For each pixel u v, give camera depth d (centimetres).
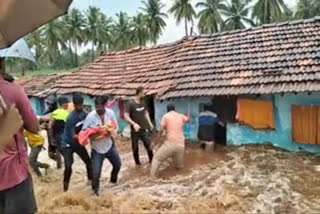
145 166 966
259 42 1239
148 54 1620
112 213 655
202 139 1030
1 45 200
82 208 679
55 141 982
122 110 1345
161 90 1198
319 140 959
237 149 1026
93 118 745
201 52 1344
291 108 1000
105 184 844
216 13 5647
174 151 873
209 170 876
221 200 683
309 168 851
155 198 714
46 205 689
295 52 1092
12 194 246
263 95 1037
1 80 246
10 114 215
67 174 794
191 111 1162
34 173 936
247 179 785
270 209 655
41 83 2372
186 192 754
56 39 6781
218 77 1134
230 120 1095
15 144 249
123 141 1295
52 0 202
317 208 652
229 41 1334
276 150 993
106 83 1509
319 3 5528
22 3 197
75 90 1542
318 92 938
